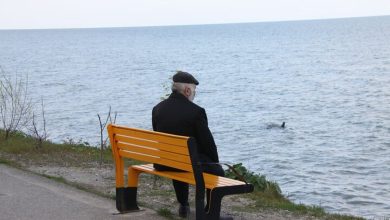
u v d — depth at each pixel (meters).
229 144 37.91
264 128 45.16
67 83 90.06
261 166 30.55
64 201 10.10
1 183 11.52
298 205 11.50
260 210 10.52
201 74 108.44
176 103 8.80
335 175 28.25
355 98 66.06
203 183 7.85
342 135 41.56
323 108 58.00
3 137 17.67
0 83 29.23
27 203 9.91
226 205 10.77
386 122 47.56
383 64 121.69
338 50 184.88
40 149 16.16
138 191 11.43
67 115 51.53
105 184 11.93
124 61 154.38
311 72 108.12
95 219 8.98
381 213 20.94
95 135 39.16
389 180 27.00
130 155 9.14
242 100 65.81
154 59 161.88
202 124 8.63
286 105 60.88
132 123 47.72
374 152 34.91
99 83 89.88
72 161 14.85
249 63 138.75
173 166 8.38
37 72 114.50
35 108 55.81
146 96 69.50
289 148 36.28
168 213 9.33
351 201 22.97
